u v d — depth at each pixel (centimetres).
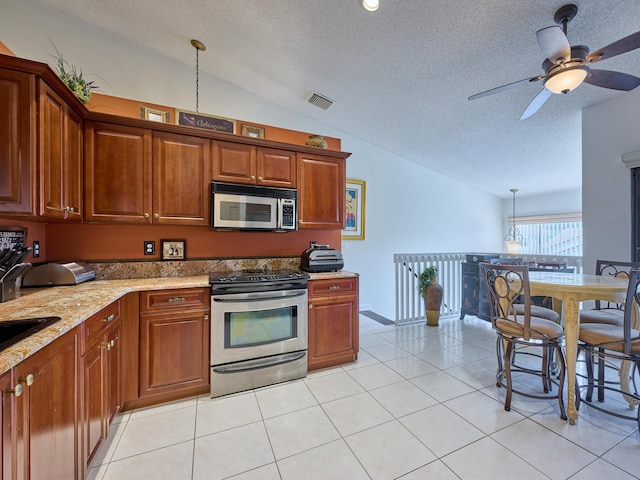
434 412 192
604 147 285
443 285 430
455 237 564
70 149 183
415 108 335
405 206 510
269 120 388
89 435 136
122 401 188
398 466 146
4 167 141
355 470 143
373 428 176
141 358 194
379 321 411
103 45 303
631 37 152
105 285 196
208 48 301
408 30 223
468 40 225
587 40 212
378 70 278
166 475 140
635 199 268
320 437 168
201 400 208
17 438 84
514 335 195
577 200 499
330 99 351
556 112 303
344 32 236
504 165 446
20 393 84
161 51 323
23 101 144
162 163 225
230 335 218
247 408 198
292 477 139
